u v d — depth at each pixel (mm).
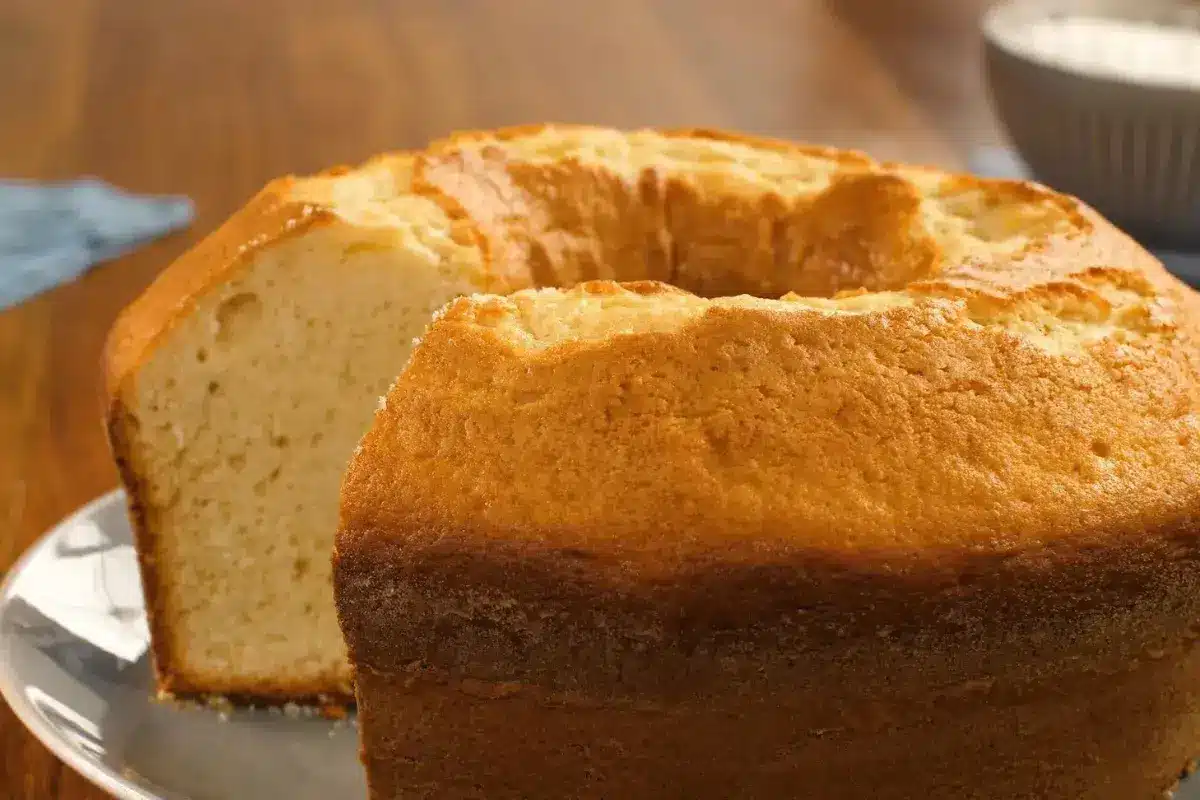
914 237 534
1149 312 500
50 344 658
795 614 459
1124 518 468
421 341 486
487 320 487
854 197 548
